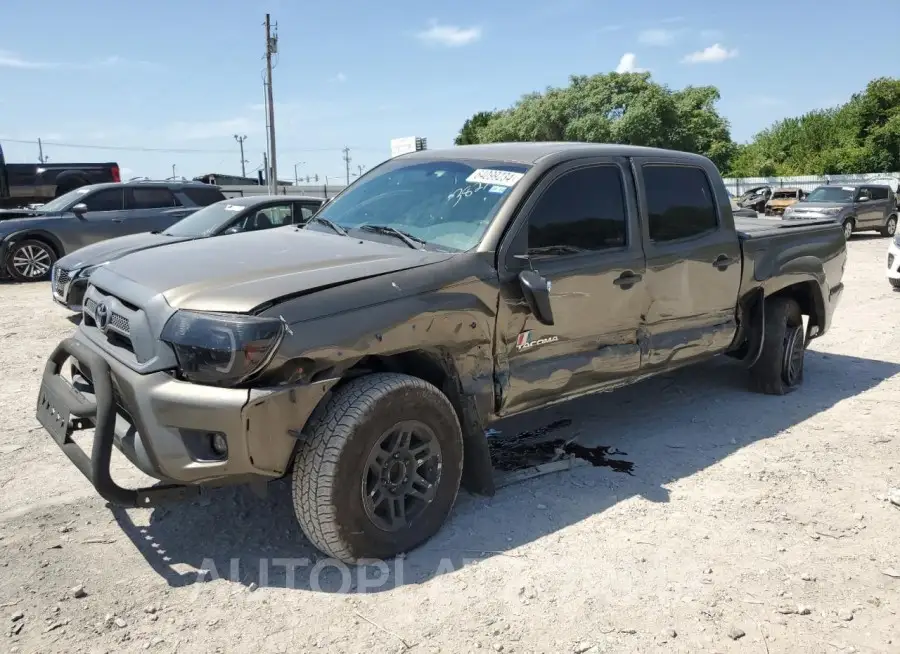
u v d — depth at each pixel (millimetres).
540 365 3998
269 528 3666
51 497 3979
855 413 5637
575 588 3188
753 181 50562
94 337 3537
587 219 4223
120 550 3439
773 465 4598
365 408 3121
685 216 4887
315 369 3068
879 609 3090
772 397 6020
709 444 4957
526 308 3807
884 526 3811
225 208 9594
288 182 42938
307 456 3096
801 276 5898
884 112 54062
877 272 14547
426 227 4000
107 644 2760
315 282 3158
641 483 4297
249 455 2922
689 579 3281
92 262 8016
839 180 47844
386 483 3295
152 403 2963
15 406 5512
